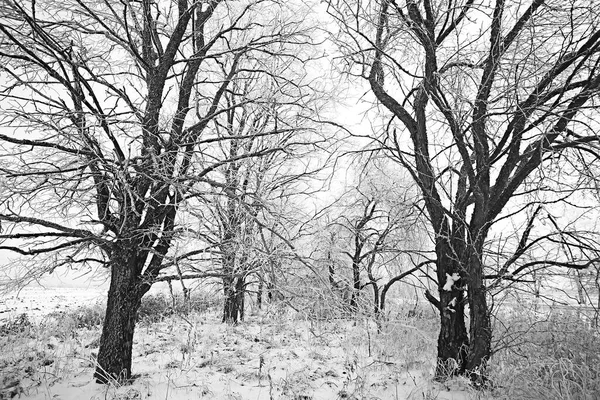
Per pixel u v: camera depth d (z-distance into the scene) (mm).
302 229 6648
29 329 7582
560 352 5301
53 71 4688
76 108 5438
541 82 4922
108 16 6285
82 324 9992
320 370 5973
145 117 5367
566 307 5742
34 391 4566
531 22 4777
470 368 5062
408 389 5059
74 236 4746
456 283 5691
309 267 5512
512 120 5277
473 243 5195
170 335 8344
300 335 8562
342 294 6316
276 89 8242
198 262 5809
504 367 5430
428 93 5488
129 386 4902
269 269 5496
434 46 5496
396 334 7293
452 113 5398
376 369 6059
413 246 9484
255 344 7887
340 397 4777
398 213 8430
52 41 4859
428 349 7004
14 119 4598
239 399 4598
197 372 5676
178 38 6027
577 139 4758
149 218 5602
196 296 9703
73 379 5102
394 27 5812
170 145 5477
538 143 4824
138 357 6625
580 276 5043
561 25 5137
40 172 4348
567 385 4234
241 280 8125
